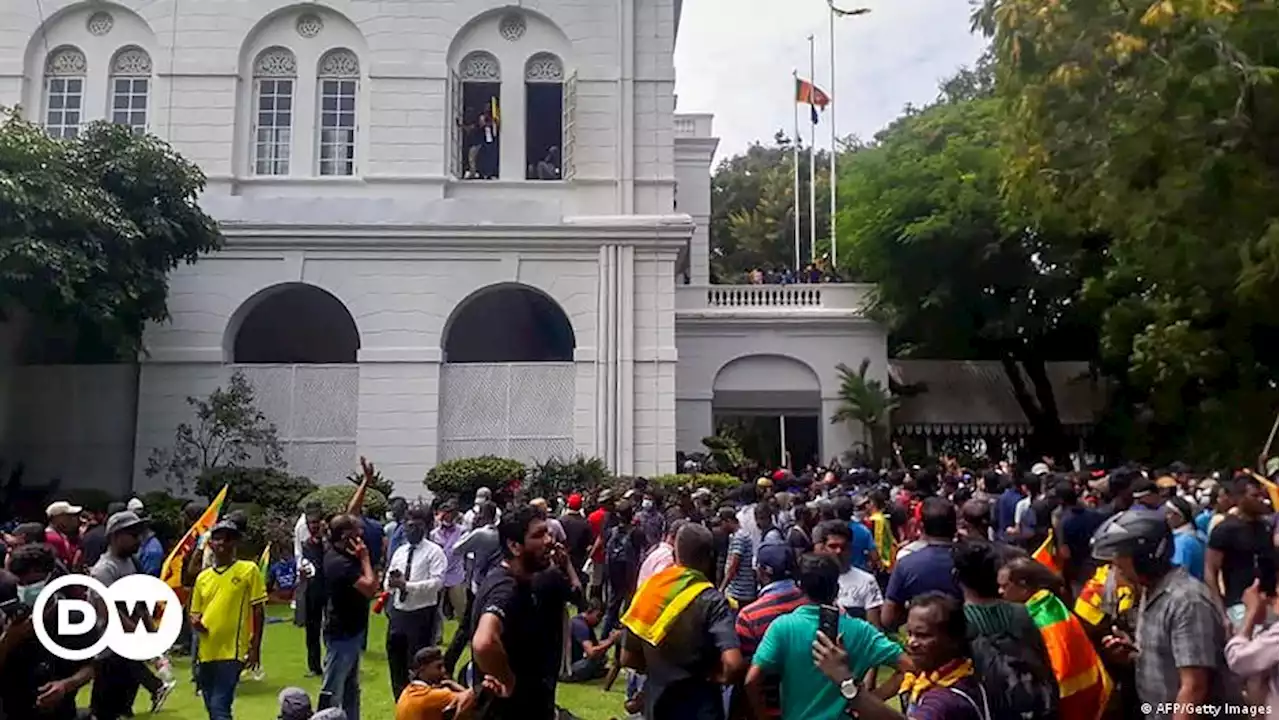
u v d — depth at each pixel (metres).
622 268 25.59
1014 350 30.66
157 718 10.78
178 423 25.06
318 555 12.88
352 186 26.52
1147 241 17.00
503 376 25.56
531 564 6.21
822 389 30.34
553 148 27.61
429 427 25.14
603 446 25.03
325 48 27.02
